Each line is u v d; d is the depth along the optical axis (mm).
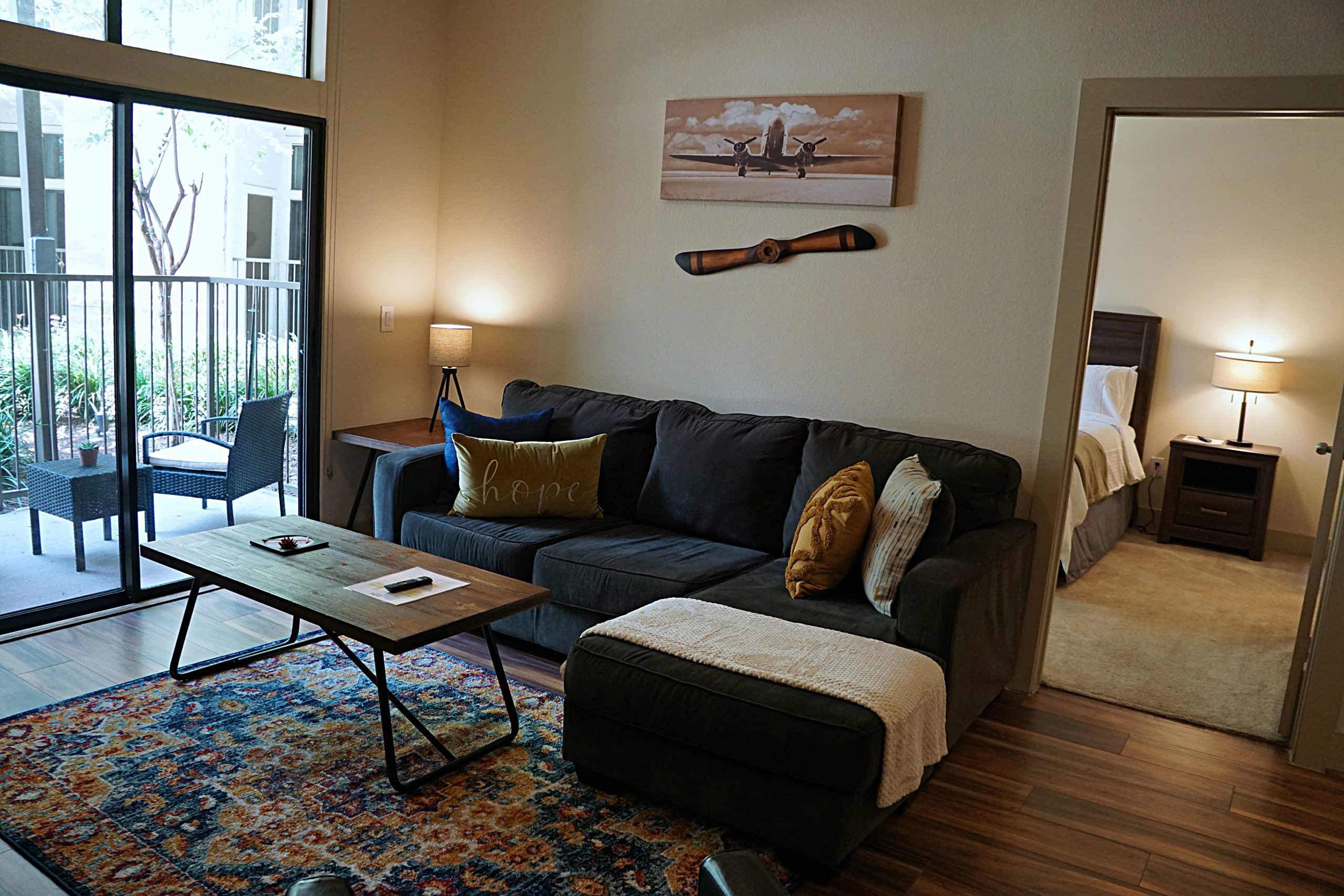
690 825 2666
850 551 3164
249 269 4297
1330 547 3188
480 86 4809
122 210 3771
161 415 4066
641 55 4328
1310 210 5730
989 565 3045
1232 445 5898
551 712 3271
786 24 3965
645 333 4477
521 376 4887
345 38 4422
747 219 4137
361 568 3117
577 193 4590
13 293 3541
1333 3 3018
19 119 3465
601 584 3439
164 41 3846
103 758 2826
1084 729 3406
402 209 4848
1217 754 3264
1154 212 6176
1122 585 5156
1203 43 3213
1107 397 6137
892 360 3875
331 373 4660
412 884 2344
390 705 3006
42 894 2242
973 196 3645
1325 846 2740
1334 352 5746
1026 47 3498
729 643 2729
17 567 3705
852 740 2338
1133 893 2477
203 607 4020
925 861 2564
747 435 3846
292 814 2607
